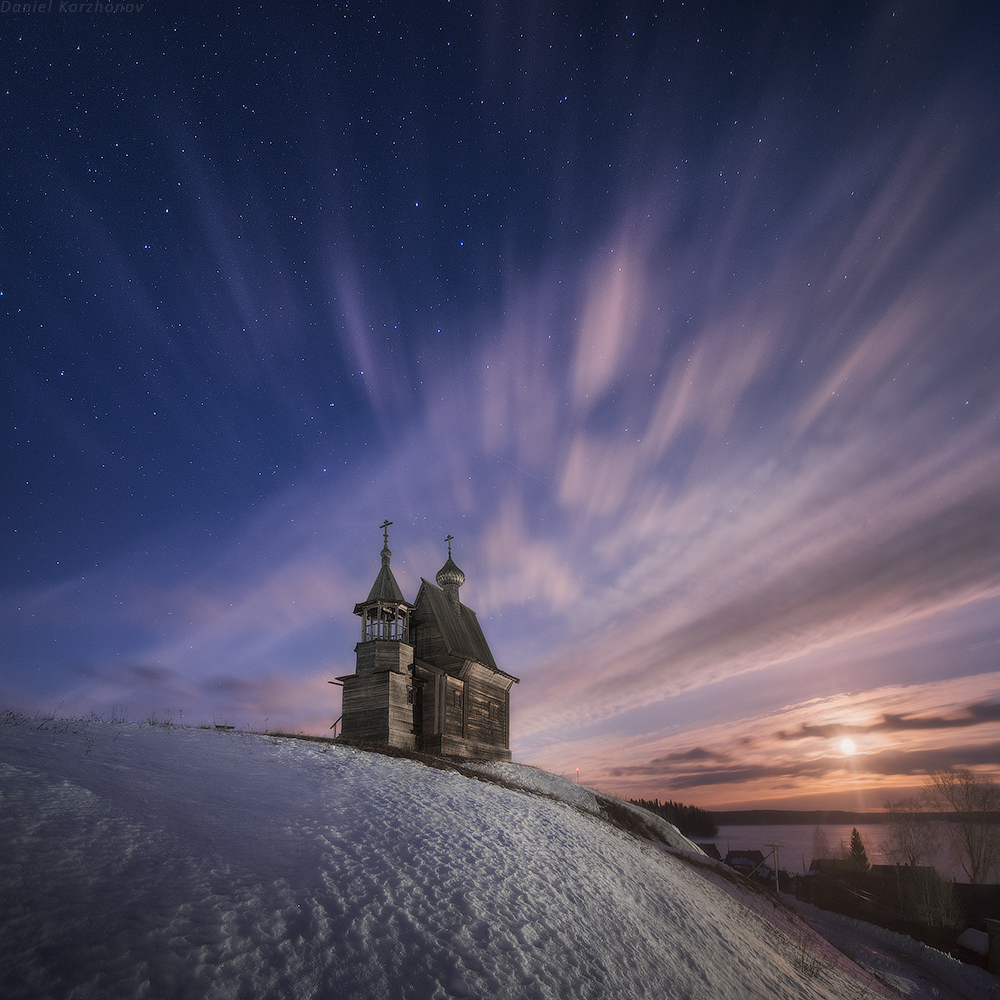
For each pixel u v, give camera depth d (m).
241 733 20.55
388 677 31.25
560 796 31.94
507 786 23.83
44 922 7.00
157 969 6.91
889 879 65.94
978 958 40.47
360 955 8.37
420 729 34.34
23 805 9.27
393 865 11.24
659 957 12.20
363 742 24.09
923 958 40.78
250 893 8.95
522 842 15.21
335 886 9.87
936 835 56.56
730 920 19.53
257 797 13.29
